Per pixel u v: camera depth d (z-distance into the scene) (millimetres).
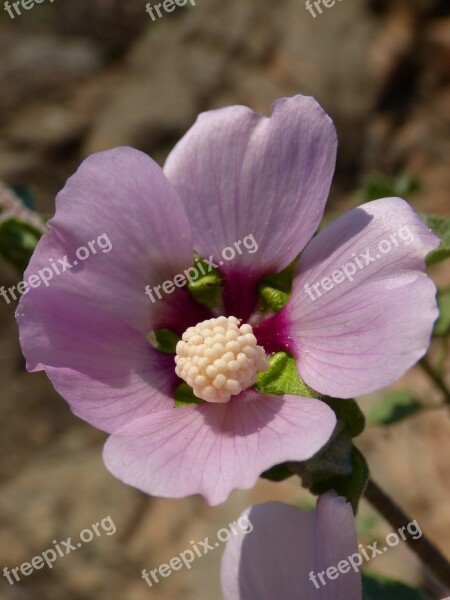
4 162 485
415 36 495
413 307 103
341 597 109
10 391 413
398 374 101
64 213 114
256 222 122
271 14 517
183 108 502
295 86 495
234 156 120
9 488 377
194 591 328
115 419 115
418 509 319
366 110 489
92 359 116
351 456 114
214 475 105
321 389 112
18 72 547
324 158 116
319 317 117
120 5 586
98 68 559
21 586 339
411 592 157
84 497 363
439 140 475
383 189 221
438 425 338
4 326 424
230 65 511
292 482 327
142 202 118
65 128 506
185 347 118
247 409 115
